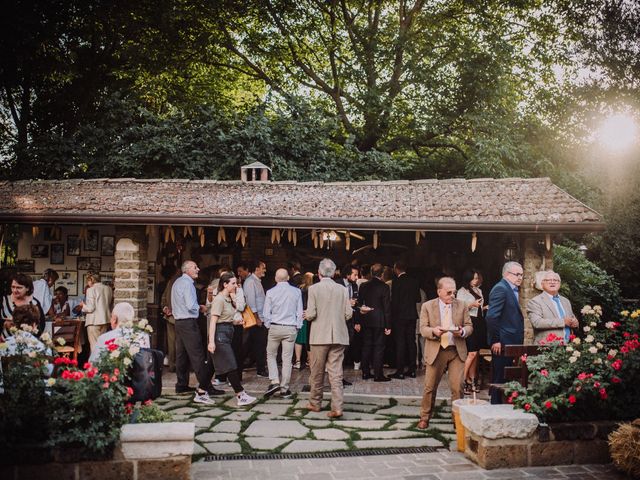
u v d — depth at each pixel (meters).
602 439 5.42
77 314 10.82
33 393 4.73
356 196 11.05
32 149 17.03
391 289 11.11
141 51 18.83
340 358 7.42
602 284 14.70
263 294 10.20
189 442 4.84
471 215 9.66
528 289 9.65
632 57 16.88
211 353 7.88
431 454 5.77
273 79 21.81
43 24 16.36
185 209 10.12
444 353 6.67
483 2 19.16
